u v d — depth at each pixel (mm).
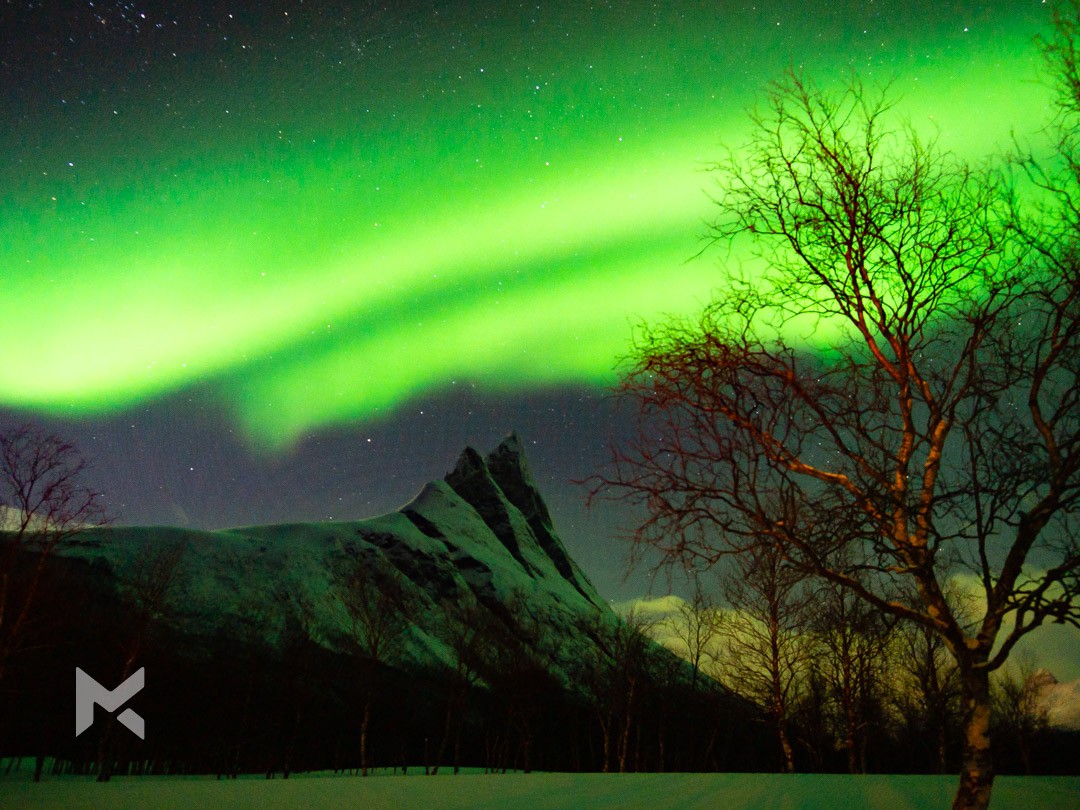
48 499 33625
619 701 72438
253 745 67250
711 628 47375
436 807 19344
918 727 49938
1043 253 11672
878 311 12227
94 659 51188
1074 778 30000
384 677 92562
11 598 35031
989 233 12133
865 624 13039
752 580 37281
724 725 67500
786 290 12719
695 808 18672
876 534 11242
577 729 89438
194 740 61188
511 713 80875
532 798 21562
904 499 11344
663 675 72875
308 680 78188
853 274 12367
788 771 41500
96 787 26719
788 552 11484
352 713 81250
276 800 21172
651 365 11914
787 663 42562
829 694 45844
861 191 12539
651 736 77562
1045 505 10922
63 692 48906
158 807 19203
